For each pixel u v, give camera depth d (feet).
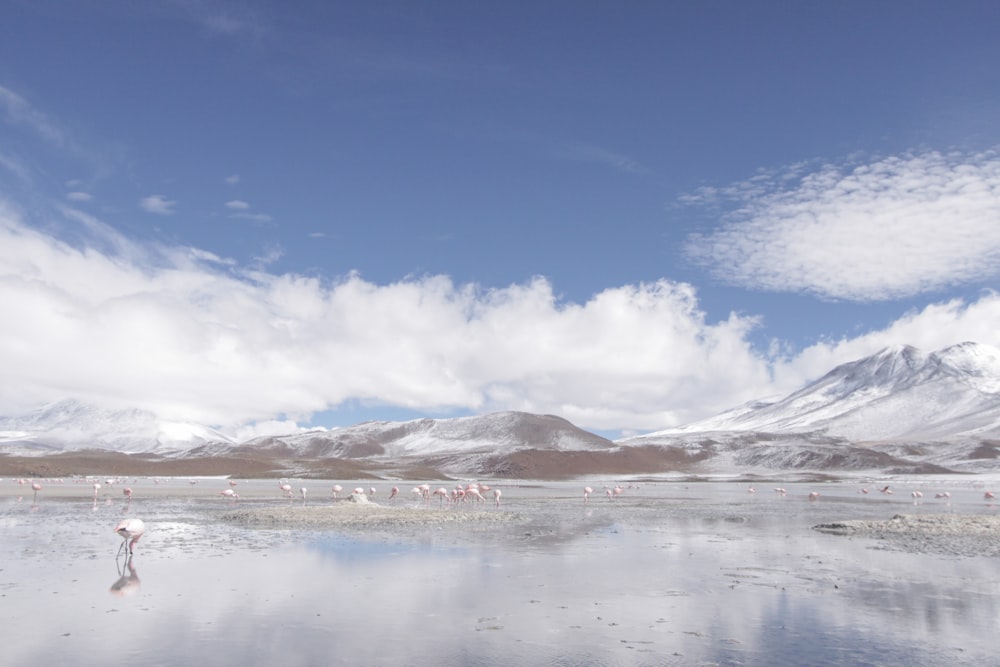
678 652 42.57
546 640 44.70
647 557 79.41
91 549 81.97
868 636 46.14
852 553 84.17
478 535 100.73
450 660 40.63
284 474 457.27
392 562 73.77
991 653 42.73
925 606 54.49
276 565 71.20
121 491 233.14
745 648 43.45
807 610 53.06
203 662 39.65
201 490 248.93
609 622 49.19
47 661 39.50
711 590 60.23
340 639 44.42
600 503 196.03
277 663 39.68
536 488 333.21
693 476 593.83
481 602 54.90
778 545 92.07
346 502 175.11
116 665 38.93
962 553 84.64
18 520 120.88
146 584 60.54
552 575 66.85
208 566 70.13
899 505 201.16
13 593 56.44
